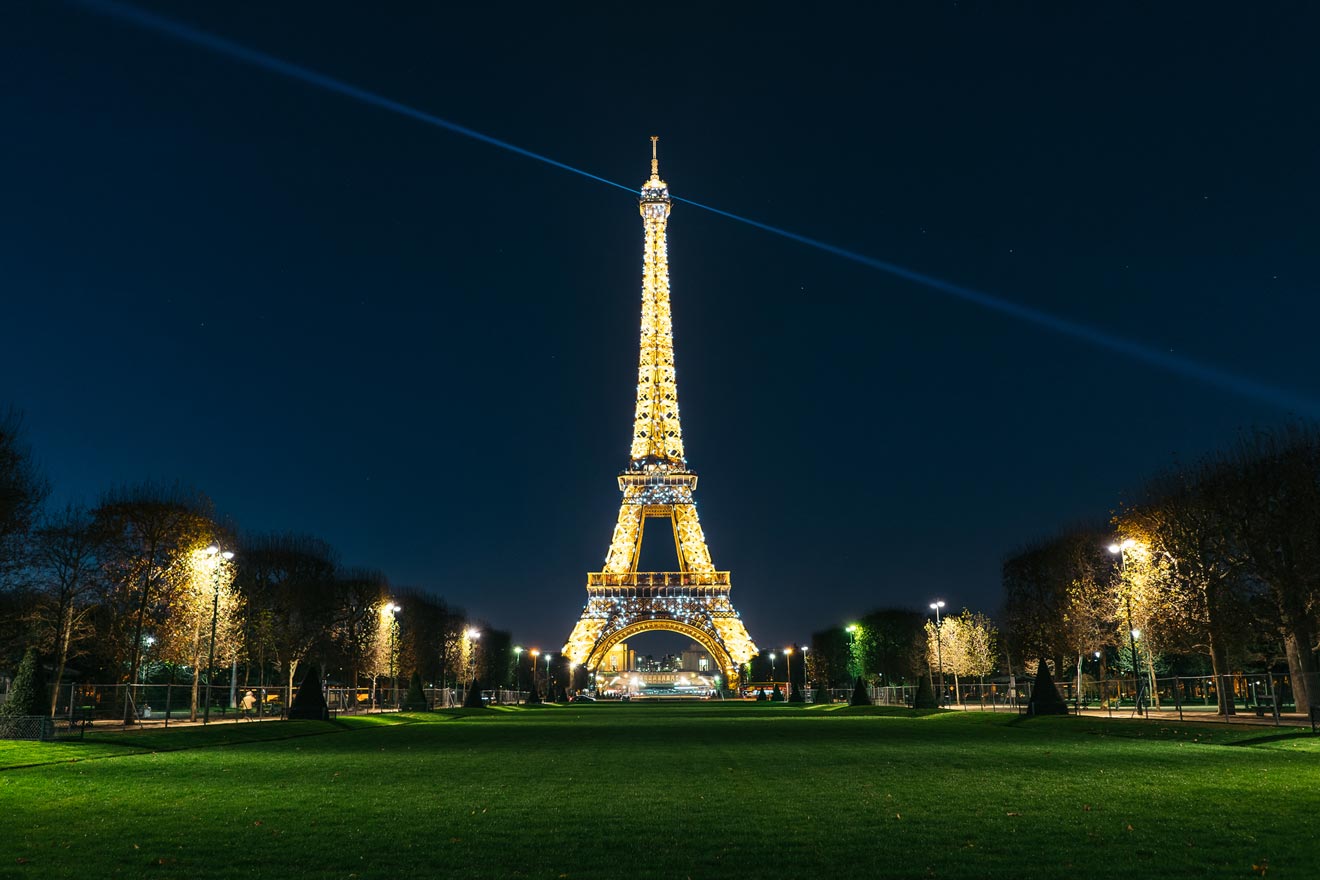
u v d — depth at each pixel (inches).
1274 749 2031.3
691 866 924.0
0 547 3169.3
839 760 1889.8
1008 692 4965.6
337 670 5777.6
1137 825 1108.5
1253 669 4421.8
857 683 5083.7
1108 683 3993.6
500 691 6683.1
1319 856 938.1
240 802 1338.6
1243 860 924.6
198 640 3533.5
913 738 2541.8
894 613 7022.6
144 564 3612.2
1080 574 4409.5
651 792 1416.1
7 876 894.4
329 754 2111.2
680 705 6658.5
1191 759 1857.8
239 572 4704.7
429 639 6496.1
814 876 882.1
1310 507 3157.0
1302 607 3196.4
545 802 1321.4
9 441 3139.8
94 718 3284.9
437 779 1604.3
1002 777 1574.8
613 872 902.4
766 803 1295.5
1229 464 3427.7
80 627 3602.4
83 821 1183.6
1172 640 3503.9
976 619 6166.3
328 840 1055.0
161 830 1119.0
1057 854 959.0
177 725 3056.1
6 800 1363.2
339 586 5502.0
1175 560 3430.1
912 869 902.4
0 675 3627.0
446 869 917.8
